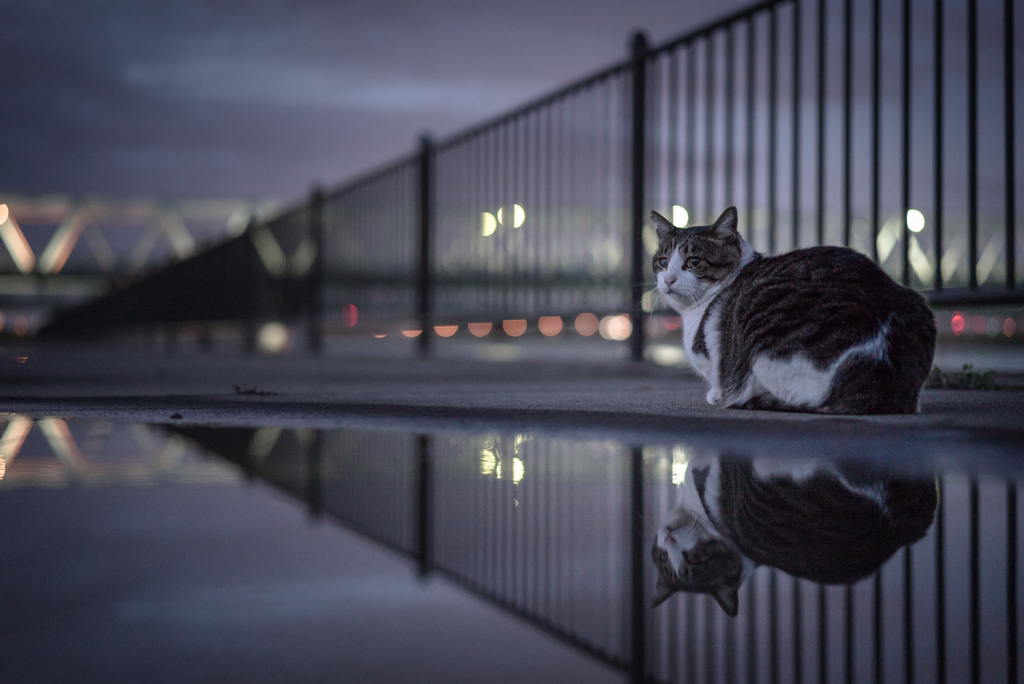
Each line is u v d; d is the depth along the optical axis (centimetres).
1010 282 311
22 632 55
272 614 61
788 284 250
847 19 374
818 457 152
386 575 74
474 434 195
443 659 55
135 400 299
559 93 620
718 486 125
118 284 1702
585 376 526
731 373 263
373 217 970
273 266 1216
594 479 132
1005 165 311
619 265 577
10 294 3678
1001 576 77
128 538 84
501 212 696
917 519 101
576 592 74
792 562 83
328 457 156
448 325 815
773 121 425
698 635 63
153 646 53
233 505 105
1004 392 331
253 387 391
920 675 56
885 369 225
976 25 319
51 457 150
